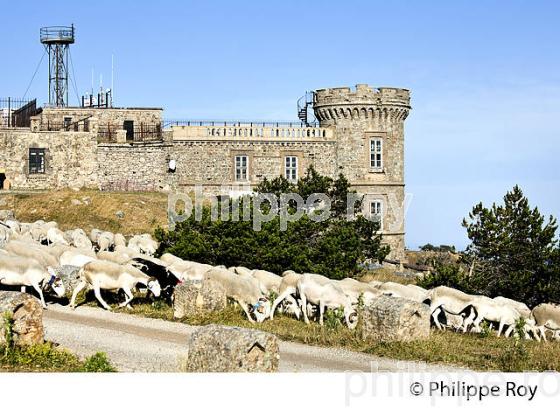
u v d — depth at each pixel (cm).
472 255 5094
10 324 2539
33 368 2403
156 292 3647
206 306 3422
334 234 5203
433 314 3512
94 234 6150
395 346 2853
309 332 3158
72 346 2777
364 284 3669
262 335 2194
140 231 6812
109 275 3588
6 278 3491
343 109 7725
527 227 5050
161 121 8419
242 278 3481
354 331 3170
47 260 3988
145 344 2844
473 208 5134
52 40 9412
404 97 7869
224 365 2181
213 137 7531
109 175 7638
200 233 4956
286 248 4841
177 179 7538
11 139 7556
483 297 3475
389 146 7825
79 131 7744
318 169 7694
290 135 7662
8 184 7531
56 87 9444
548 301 4797
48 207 6938
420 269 6806
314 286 3409
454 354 2784
